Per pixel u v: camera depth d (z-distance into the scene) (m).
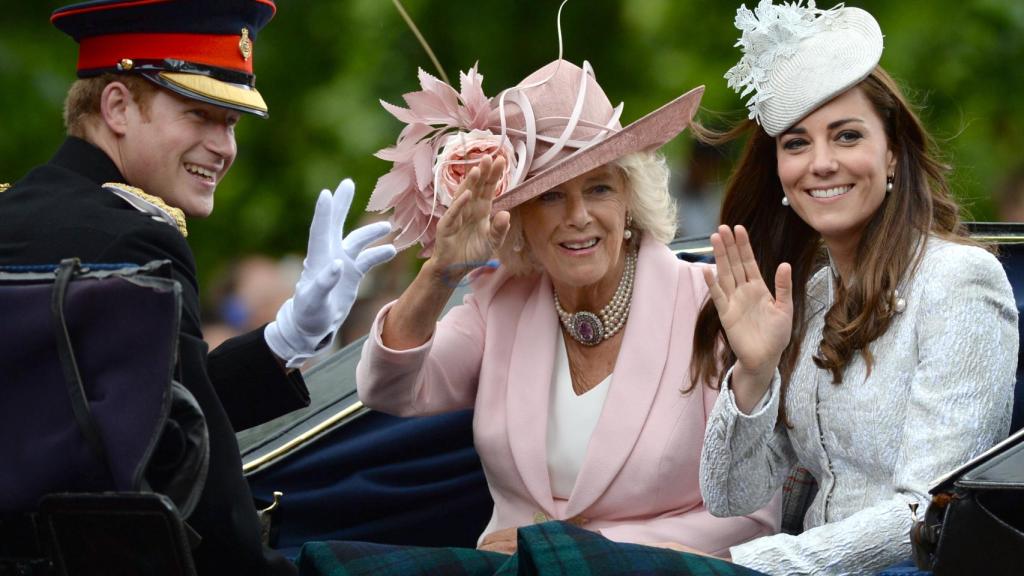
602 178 14.45
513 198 14.20
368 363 14.55
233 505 11.42
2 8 33.03
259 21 13.78
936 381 12.71
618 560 11.31
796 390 13.67
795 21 13.39
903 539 12.47
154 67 13.06
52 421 10.55
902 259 13.16
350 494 16.53
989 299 12.88
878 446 13.11
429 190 14.72
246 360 13.88
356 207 30.45
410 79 30.97
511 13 31.17
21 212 12.06
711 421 13.30
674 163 27.88
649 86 30.05
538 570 11.23
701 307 14.68
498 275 15.55
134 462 10.30
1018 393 15.12
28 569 10.87
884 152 13.33
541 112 14.61
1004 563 10.34
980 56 29.75
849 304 13.41
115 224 11.79
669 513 14.62
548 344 15.04
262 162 31.58
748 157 14.14
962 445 12.48
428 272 14.02
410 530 16.84
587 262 14.48
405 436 16.56
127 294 10.46
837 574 12.64
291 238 31.44
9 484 10.55
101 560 10.52
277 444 16.48
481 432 15.02
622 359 14.66
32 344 10.55
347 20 31.39
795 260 14.09
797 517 14.88
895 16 30.11
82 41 13.27
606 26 30.97
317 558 12.20
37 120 32.06
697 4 30.45
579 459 14.73
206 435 10.76
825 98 13.16
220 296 28.88
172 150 13.22
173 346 10.44
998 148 29.08
